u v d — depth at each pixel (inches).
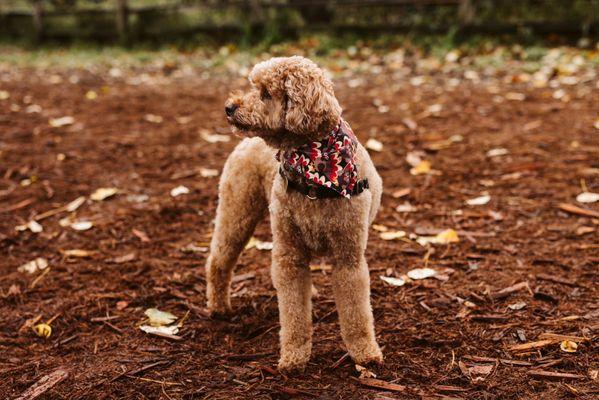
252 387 113.7
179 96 352.2
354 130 273.7
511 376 113.5
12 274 162.1
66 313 141.9
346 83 367.6
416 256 164.1
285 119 105.7
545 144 239.3
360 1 477.7
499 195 199.0
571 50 394.6
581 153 227.6
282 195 112.5
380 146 247.1
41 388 114.7
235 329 135.3
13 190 217.8
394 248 168.7
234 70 418.9
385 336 128.8
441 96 323.0
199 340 131.5
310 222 110.7
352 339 118.1
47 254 172.9
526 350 121.0
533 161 224.2
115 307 144.9
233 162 131.3
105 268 163.8
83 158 249.0
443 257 161.9
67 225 189.8
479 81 350.6
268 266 162.7
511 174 214.8
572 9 436.5
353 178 109.3
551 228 173.8
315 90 102.7
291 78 103.7
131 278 157.8
